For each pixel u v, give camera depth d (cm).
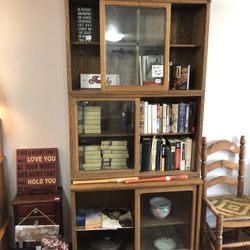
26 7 195
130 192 217
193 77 204
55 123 213
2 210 206
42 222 200
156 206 208
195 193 201
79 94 178
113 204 229
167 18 177
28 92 206
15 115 209
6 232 214
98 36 193
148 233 217
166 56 182
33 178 211
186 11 205
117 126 195
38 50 201
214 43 219
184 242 217
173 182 194
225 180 229
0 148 206
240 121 235
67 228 230
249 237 239
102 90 180
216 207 208
